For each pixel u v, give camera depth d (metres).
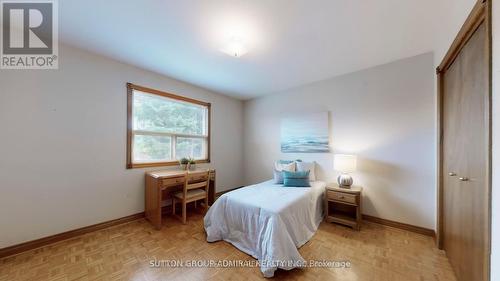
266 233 1.83
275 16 1.74
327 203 2.76
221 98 4.20
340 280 1.61
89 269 1.72
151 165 3.03
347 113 3.05
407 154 2.53
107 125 2.58
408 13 1.69
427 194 2.38
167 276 1.64
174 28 1.93
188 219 2.89
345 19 1.78
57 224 2.19
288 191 2.59
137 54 2.48
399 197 2.58
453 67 1.73
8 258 1.85
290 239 1.82
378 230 2.52
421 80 2.44
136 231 2.48
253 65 2.78
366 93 2.87
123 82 2.72
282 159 3.88
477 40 1.26
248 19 1.78
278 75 3.14
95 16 1.76
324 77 3.21
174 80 3.32
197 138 3.79
